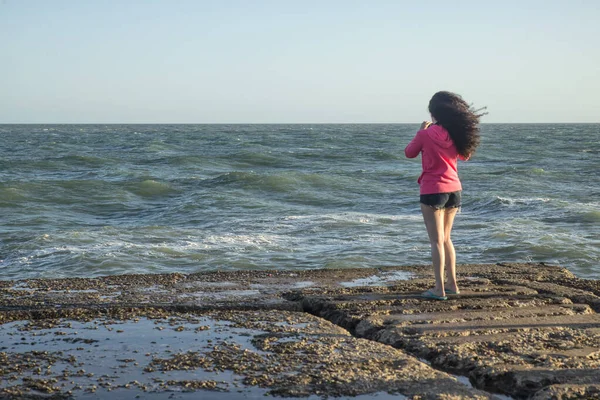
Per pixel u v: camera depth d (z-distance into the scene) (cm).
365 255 1230
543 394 353
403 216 1772
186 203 2062
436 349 432
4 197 2145
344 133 11475
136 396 353
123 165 3775
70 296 571
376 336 479
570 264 1219
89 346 438
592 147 6178
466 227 1611
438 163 550
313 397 353
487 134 10681
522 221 1695
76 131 13575
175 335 464
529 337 454
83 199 2208
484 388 385
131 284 626
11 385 366
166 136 9681
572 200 2262
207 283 635
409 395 355
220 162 3997
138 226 1581
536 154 5131
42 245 1323
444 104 548
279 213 1853
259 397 353
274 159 4197
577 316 511
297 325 493
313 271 699
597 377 375
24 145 6375
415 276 675
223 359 412
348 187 2605
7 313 512
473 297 573
